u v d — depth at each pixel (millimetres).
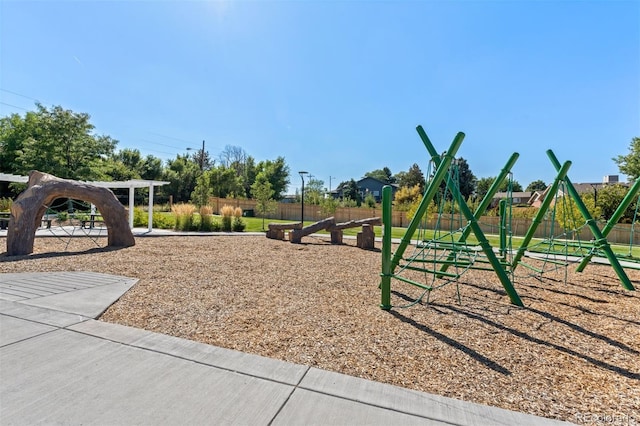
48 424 1516
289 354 2406
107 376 1967
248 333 2805
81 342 2445
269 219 27625
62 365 2084
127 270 5254
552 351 2629
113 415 1593
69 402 1690
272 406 1713
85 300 3492
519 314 3619
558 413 1770
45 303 3346
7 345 2352
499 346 2703
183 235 11609
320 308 3607
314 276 5336
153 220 15867
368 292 4426
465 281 5426
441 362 2371
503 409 1779
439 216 4395
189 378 1976
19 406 1641
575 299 4344
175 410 1650
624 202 5340
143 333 2672
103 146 22750
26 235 6551
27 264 5520
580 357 2529
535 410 1793
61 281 4336
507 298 4336
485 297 4363
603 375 2240
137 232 12211
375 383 2002
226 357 2285
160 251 7484
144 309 3342
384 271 3652
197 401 1735
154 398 1751
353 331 2938
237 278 4973
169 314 3223
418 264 6902
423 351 2553
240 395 1809
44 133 18078
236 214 15375
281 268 5941
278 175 40156
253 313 3354
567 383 2117
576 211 11477
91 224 11805
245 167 44438
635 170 19578
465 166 37750
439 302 4043
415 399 1842
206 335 2725
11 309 3129
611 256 5246
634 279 5820
